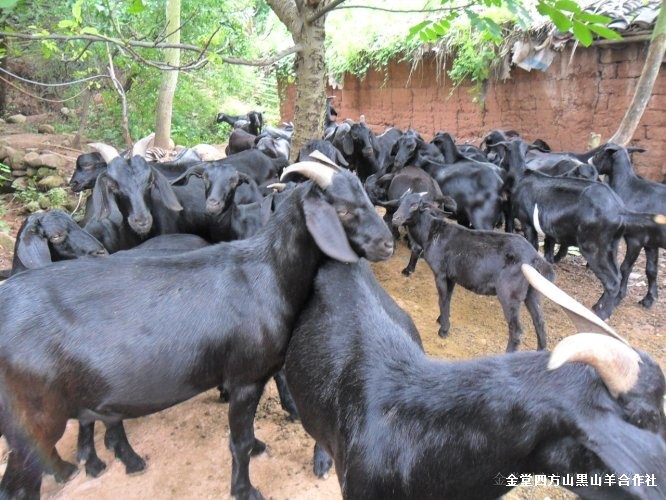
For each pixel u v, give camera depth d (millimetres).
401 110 15969
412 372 2484
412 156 8703
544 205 6418
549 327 5891
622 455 1747
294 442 3977
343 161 6574
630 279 7242
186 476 3674
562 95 11609
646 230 5910
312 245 3121
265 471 3697
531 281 2037
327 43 17406
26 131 13992
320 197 3016
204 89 20734
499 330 5824
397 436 2291
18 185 10398
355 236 3035
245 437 3301
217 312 2980
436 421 2205
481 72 12617
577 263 7844
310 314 3137
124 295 2879
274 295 3098
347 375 2652
